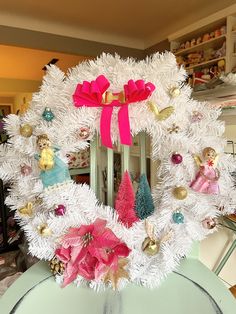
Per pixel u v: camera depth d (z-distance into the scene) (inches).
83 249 21.0
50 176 21.0
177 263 23.9
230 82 29.8
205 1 88.0
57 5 90.4
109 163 27.2
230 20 82.2
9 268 58.9
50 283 22.7
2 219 66.1
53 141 21.2
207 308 19.9
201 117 22.5
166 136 22.3
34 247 22.3
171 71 22.2
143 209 24.5
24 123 21.9
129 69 21.5
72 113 21.0
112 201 27.5
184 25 105.0
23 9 93.0
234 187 24.7
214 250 36.7
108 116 21.0
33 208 22.7
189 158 21.8
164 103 21.8
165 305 20.3
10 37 99.8
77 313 19.6
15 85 164.2
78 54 115.3
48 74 22.5
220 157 22.0
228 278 36.3
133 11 95.3
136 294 21.6
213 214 22.7
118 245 20.6
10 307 19.9
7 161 23.0
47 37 106.8
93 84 20.1
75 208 21.7
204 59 93.5
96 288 21.9
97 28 111.2
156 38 120.7
